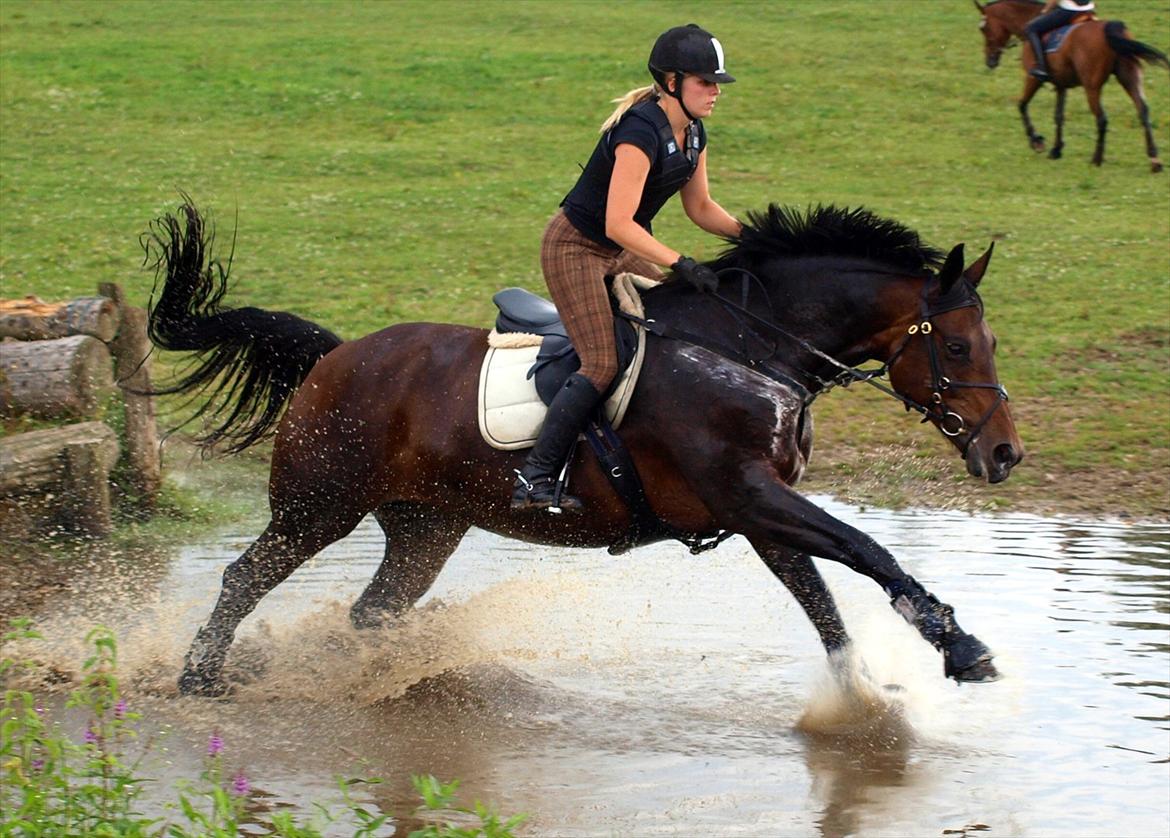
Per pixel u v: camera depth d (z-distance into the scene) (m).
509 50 39.09
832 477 15.44
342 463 9.50
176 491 14.63
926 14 43.56
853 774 8.19
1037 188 27.56
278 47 39.50
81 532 13.02
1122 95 34.69
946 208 25.88
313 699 9.60
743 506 8.49
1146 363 18.25
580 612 11.20
